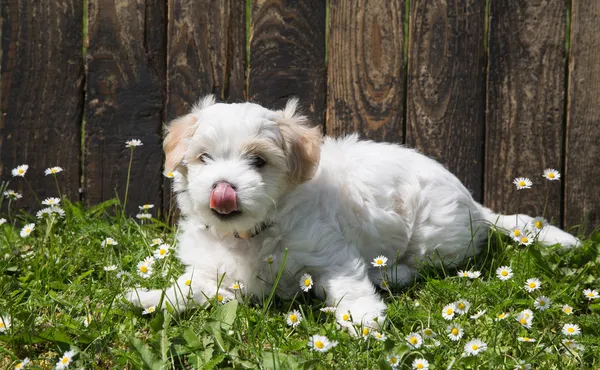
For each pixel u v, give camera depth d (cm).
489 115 218
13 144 220
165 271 205
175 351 185
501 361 184
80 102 220
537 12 215
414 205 207
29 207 222
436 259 209
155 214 222
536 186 219
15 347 188
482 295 197
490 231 213
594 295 195
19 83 219
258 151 193
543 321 193
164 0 218
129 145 217
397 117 219
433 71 217
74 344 188
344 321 192
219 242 200
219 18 218
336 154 207
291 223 197
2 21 218
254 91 219
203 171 192
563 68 216
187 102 220
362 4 217
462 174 219
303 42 218
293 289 199
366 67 218
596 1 214
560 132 217
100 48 219
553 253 205
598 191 218
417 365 182
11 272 204
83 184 222
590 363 187
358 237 204
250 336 187
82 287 200
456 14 216
